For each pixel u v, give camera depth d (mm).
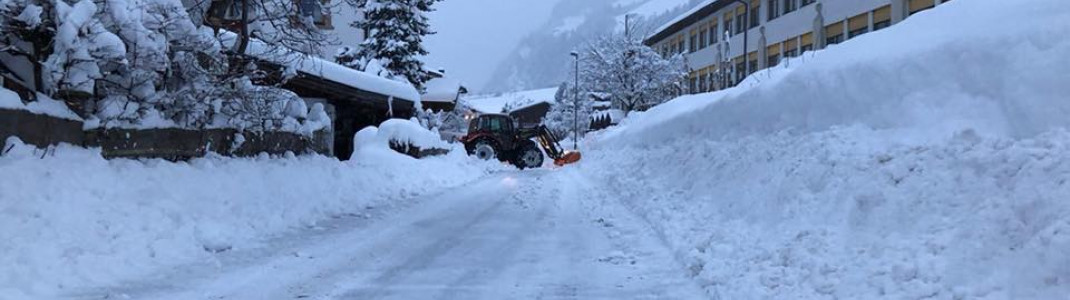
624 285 5473
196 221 6875
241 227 7367
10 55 7258
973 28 5691
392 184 12547
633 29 46188
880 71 6359
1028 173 4129
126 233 5973
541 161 23844
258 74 10648
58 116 6672
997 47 5188
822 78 7312
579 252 6887
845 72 6926
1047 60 4715
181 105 8492
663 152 12789
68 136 6805
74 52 7020
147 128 7758
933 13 6805
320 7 12250
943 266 4012
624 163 16156
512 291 5293
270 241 7262
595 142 33406
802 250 5133
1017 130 4578
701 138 10820
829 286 4477
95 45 7121
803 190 6156
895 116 5848
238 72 9938
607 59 45531
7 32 7129
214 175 8023
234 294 5055
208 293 5066
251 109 9711
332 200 9805
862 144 5941
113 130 7359
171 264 5918
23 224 5289
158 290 5098
